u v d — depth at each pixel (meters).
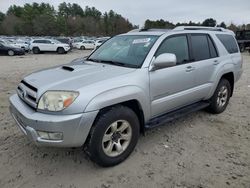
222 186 3.20
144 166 3.59
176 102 4.34
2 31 92.31
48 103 3.10
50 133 3.06
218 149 4.09
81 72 3.66
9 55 24.73
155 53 3.98
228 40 5.81
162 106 4.08
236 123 5.16
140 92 3.62
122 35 4.84
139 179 3.32
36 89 3.29
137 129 3.71
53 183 3.22
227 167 3.60
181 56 4.45
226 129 4.86
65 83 3.27
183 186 3.19
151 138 4.41
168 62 3.70
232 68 5.64
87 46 37.25
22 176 3.33
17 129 4.65
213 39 5.28
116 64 4.04
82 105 3.07
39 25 90.00
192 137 4.49
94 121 3.29
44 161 3.66
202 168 3.56
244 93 7.66
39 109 3.15
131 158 3.78
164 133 4.62
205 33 5.14
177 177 3.37
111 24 105.00
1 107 5.86
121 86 3.42
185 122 5.14
